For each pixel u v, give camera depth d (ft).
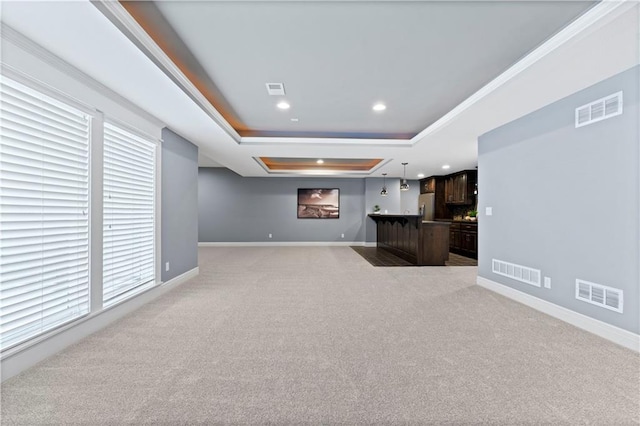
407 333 8.30
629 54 6.62
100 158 8.50
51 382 5.84
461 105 10.68
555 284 9.56
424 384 5.84
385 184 28.84
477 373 6.23
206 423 4.76
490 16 6.17
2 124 6.00
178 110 10.31
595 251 8.21
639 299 7.16
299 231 29.12
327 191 29.25
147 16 6.27
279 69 8.66
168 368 6.41
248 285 13.69
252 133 15.74
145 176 11.12
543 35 6.86
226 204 28.73
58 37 6.04
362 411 5.06
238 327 8.73
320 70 8.71
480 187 13.60
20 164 6.36
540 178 10.14
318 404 5.24
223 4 5.87
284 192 29.01
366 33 6.83
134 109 9.85
